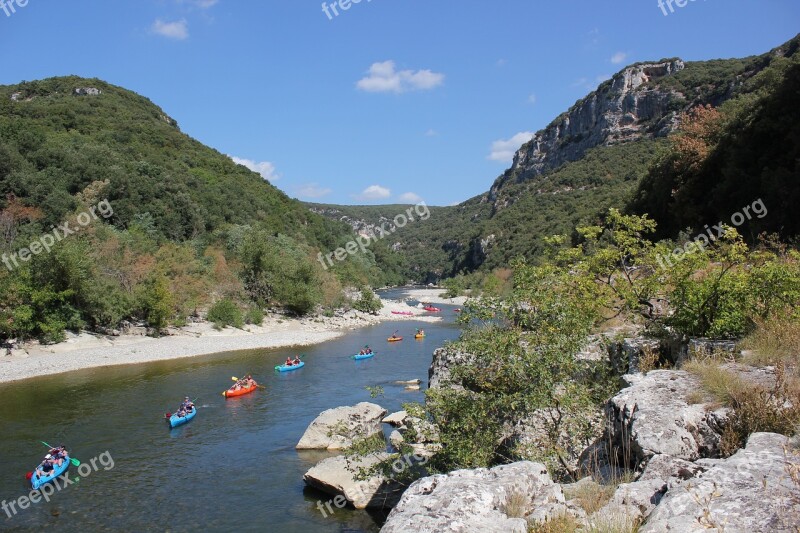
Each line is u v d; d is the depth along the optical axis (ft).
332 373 102.01
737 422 19.98
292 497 47.39
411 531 15.66
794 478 13.47
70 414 72.64
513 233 378.12
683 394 23.40
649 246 39.91
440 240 605.73
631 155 432.66
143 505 46.03
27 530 41.73
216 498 47.26
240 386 85.15
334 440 59.06
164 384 91.25
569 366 30.14
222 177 345.72
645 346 33.68
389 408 74.33
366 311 230.48
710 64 479.41
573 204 377.91
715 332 32.63
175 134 385.29
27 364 103.76
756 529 12.51
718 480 14.92
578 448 29.25
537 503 18.10
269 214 345.10
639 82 520.01
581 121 616.39
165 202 244.22
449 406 31.94
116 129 334.65
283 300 191.72
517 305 33.27
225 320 160.86
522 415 30.32
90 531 41.68
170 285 149.07
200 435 64.59
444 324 196.24
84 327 129.18
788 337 26.35
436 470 32.19
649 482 17.62
